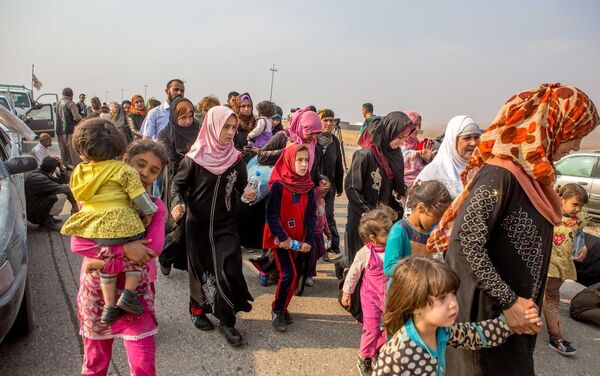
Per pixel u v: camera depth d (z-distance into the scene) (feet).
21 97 52.60
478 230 5.73
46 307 11.84
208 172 10.29
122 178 6.59
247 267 16.02
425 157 15.07
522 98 5.72
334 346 11.09
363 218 10.09
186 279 14.60
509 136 5.75
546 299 11.86
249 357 10.32
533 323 5.55
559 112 5.60
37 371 9.14
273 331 11.59
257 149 17.78
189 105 14.96
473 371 6.41
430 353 5.59
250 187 11.06
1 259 7.80
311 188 11.62
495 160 5.95
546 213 5.74
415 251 8.63
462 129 10.39
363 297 9.87
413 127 12.15
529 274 5.85
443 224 6.76
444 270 5.38
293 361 10.30
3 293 7.72
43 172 18.26
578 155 30.19
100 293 6.89
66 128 32.50
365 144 12.75
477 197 5.78
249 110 19.24
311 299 13.76
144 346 7.18
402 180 12.73
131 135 28.09
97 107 40.19
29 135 11.22
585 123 5.66
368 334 9.68
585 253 12.85
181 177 10.45
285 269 11.46
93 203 6.63
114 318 6.77
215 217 10.54
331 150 17.17
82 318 7.03
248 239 14.01
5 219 8.70
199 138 10.46
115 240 6.58
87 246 6.68
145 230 7.14
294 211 11.40
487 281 5.67
